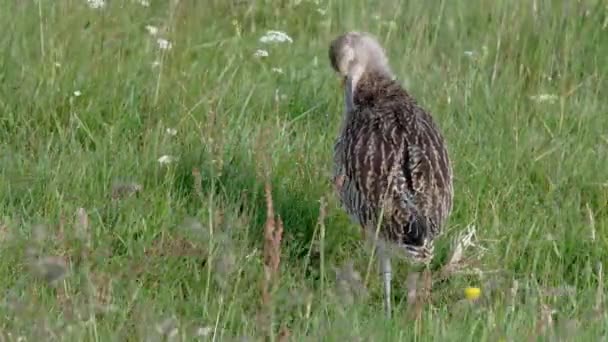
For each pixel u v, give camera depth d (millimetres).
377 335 12617
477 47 19781
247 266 14125
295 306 13609
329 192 15258
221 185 15188
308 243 15188
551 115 17812
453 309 13602
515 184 16047
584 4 20359
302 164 16031
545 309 13031
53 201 14930
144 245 14383
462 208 15547
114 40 18453
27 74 17109
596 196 16109
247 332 12945
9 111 16609
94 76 17203
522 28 19938
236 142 16328
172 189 15477
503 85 18500
